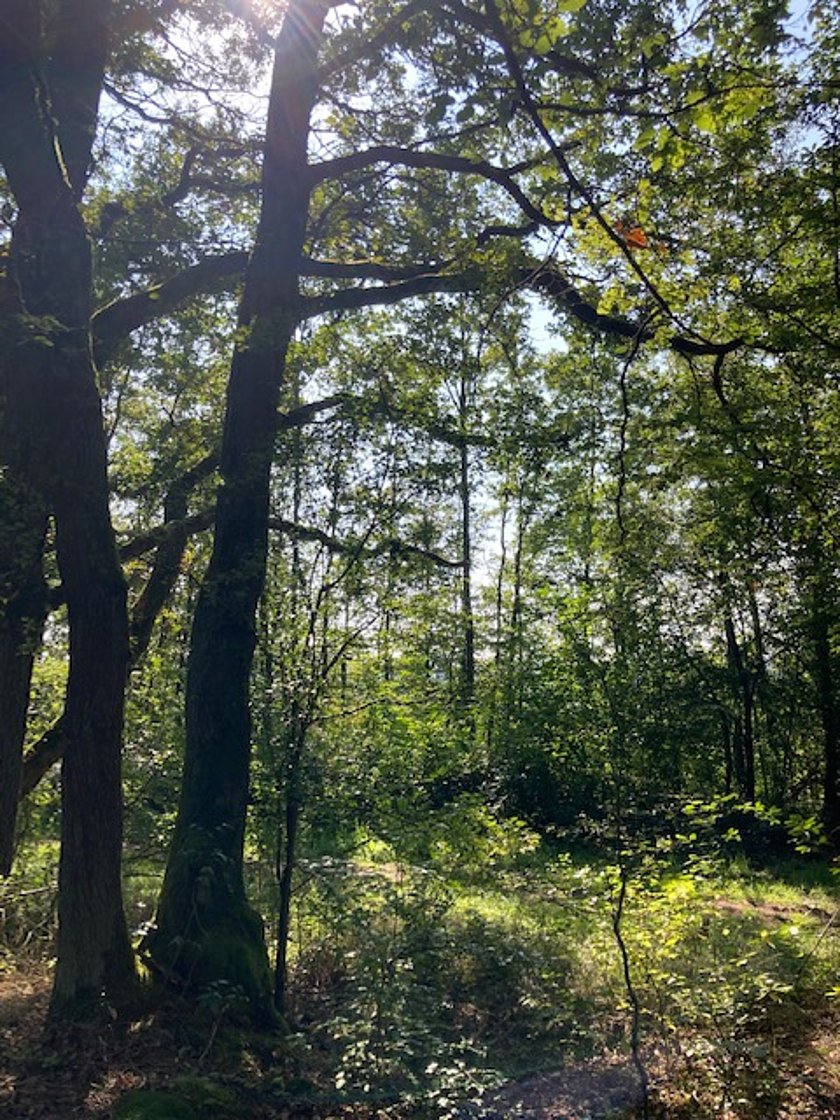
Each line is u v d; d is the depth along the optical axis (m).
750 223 8.80
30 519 7.81
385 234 12.84
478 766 12.44
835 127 6.95
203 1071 6.55
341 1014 7.96
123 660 7.46
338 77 11.01
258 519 8.73
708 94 5.90
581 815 8.62
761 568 11.18
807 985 8.17
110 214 12.05
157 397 12.70
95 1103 5.88
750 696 24.44
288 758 8.52
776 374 10.36
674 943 7.90
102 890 7.18
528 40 5.62
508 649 17.69
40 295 7.36
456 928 9.63
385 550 8.42
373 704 9.13
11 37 7.17
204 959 7.62
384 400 8.55
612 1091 6.59
